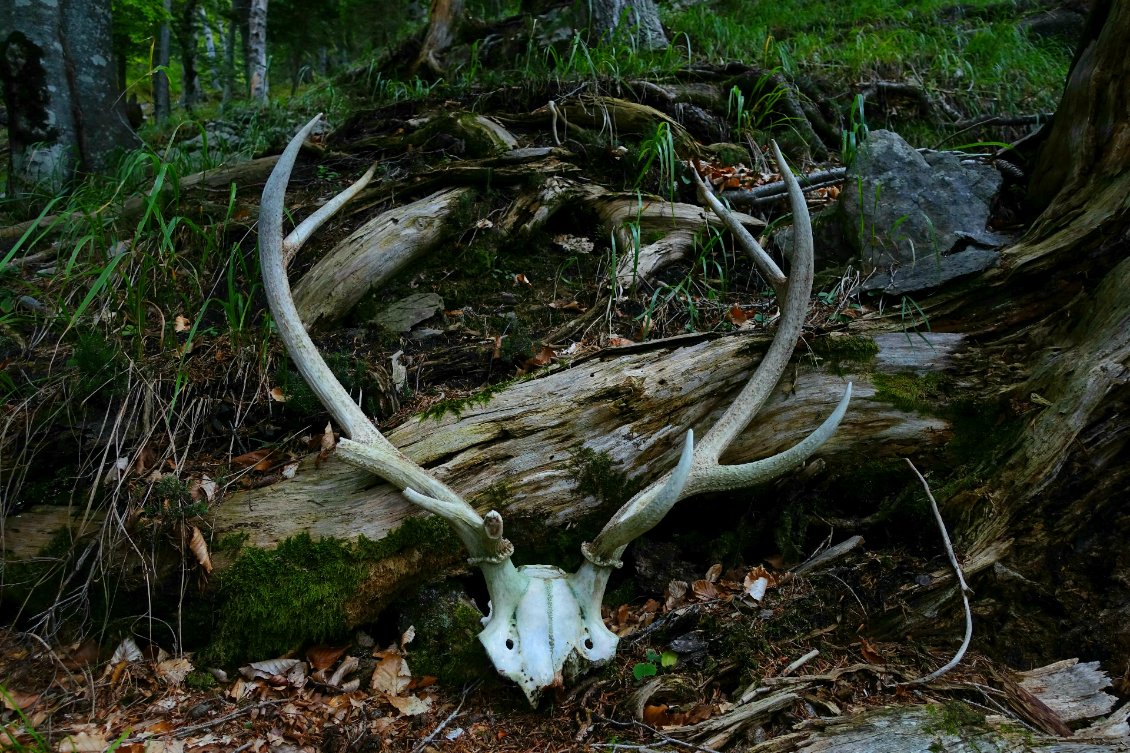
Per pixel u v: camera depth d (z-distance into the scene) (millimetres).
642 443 2775
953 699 2217
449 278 3811
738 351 2893
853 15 8664
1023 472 2607
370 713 2242
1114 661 2391
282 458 2816
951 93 6270
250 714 2236
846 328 3004
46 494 2633
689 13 7836
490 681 2326
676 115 5082
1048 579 2521
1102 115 3143
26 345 3236
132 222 4109
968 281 3076
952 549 2559
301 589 2467
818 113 5551
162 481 2510
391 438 2701
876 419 2848
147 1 12344
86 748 2057
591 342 3324
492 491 2664
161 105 13195
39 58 5133
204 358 3090
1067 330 2840
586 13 6465
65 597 2480
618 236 3885
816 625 2500
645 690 2227
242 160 5211
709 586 2670
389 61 7398
